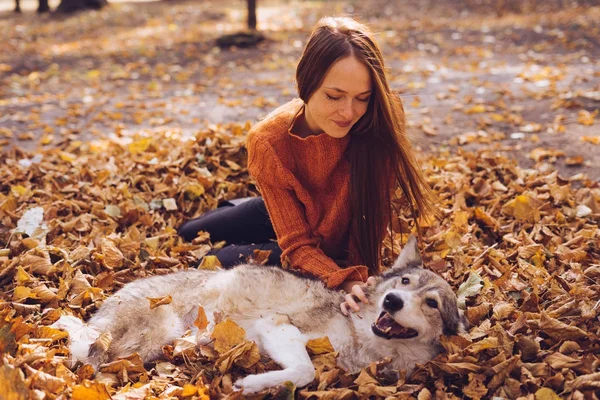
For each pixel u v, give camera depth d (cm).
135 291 342
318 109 329
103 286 396
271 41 1473
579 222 480
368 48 320
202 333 327
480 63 1199
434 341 319
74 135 754
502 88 945
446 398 291
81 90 1062
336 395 288
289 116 365
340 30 321
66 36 1809
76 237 461
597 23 1558
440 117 801
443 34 1543
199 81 1117
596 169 592
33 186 543
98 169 579
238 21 1977
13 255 435
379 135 351
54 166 584
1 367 269
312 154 357
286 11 2131
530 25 1587
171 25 1906
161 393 296
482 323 346
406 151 360
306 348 318
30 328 332
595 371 304
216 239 462
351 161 357
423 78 1077
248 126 634
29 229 456
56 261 427
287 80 1088
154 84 1055
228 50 1405
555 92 881
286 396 284
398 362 321
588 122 720
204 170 552
